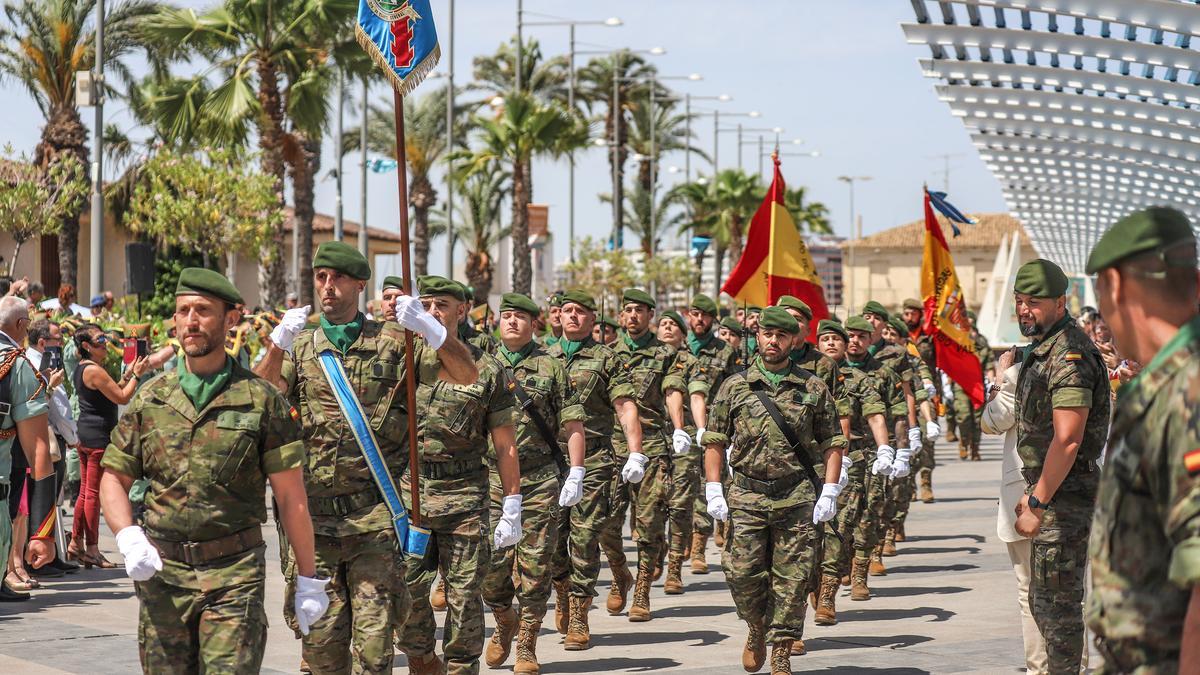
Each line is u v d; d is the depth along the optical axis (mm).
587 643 10531
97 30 28969
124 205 45875
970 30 13211
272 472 5945
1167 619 3820
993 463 27859
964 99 16156
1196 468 3607
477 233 67312
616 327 15648
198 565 5848
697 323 14852
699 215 80000
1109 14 11594
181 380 5938
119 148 46500
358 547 7078
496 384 8250
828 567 11414
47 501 12539
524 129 48812
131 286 24984
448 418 8109
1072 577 7676
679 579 13305
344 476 7121
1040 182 23797
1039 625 7789
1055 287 7723
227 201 36781
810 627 11320
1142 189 22125
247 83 35375
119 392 13914
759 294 14508
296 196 41156
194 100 36156
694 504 14664
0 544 9750
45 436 10188
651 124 62469
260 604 5930
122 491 5898
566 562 10602
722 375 14719
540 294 62188
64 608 11789
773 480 9117
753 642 9297
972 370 18125
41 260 48094
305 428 7195
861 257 127188
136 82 45156
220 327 5906
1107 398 7645
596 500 10695
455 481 8156
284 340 7102
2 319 10562
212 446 5840
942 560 15227
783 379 9195
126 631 10742
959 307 18328
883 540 14258
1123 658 3904
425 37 7410
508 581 9352
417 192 61625
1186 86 13836
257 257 38406
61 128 43375
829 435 9219
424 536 7277
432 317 7168
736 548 9180
